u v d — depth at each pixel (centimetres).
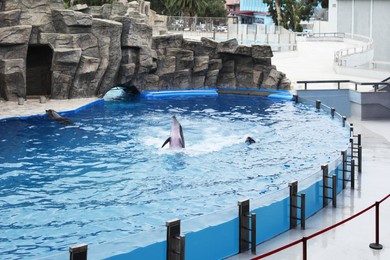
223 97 2719
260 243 854
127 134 1755
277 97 2644
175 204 1098
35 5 2267
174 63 2831
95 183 1234
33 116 1992
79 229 959
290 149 1567
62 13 2294
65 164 1388
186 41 2861
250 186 1223
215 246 768
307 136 1736
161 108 2327
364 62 3994
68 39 2308
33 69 2428
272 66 2944
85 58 2352
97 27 2403
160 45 2812
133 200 1120
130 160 1433
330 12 5434
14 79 2212
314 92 2352
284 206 902
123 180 1259
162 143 1628
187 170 1347
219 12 6078
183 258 696
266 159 1457
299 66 3584
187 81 2903
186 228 720
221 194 1165
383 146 1625
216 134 1769
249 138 1659
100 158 1450
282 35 4138
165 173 1319
